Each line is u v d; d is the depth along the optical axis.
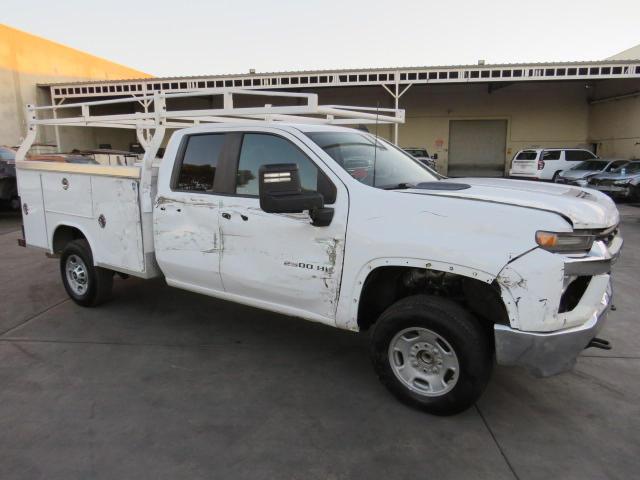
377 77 23.02
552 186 3.95
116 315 5.28
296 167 3.21
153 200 4.59
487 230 2.94
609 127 26.38
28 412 3.37
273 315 5.30
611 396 3.60
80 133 28.00
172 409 3.41
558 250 2.84
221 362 4.16
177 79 24.36
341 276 3.46
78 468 2.79
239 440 3.05
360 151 3.98
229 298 4.23
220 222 4.05
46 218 5.66
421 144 30.53
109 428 3.18
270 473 2.75
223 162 4.11
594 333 3.08
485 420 3.28
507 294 2.87
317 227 3.52
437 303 3.17
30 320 5.14
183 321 5.11
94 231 5.11
